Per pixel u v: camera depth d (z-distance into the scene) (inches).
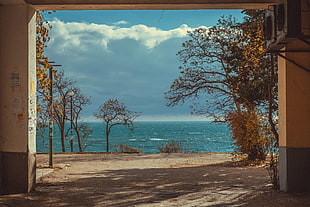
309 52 341.7
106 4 363.9
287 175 338.3
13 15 351.3
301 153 338.3
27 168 349.1
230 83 776.9
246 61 713.0
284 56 343.0
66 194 339.3
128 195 333.4
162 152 1146.0
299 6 309.9
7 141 351.3
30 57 355.6
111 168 669.9
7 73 351.9
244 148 718.5
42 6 358.9
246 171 564.4
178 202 302.4
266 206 284.8
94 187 392.5
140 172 577.6
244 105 711.1
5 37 352.5
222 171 572.7
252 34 654.5
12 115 350.9
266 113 666.8
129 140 3535.9
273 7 338.3
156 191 357.1
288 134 339.6
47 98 660.7
